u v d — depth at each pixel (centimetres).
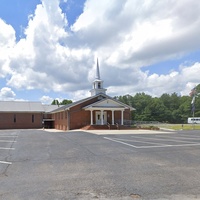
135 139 1673
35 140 1658
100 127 3170
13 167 785
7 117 4391
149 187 560
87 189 548
